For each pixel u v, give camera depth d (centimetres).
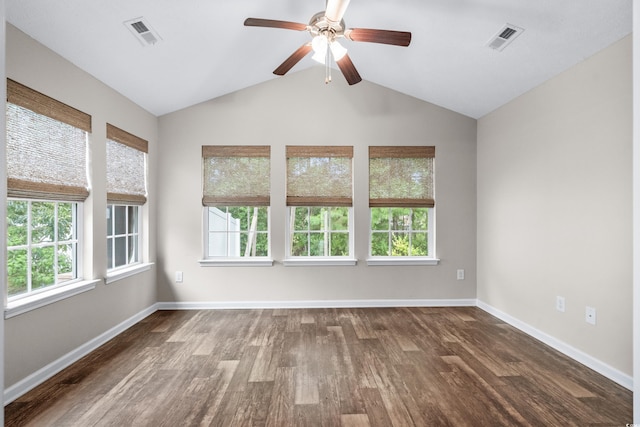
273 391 231
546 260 316
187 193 426
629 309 235
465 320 383
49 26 235
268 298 430
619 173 242
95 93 308
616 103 244
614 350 246
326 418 201
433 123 436
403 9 281
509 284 372
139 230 402
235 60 356
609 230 250
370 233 438
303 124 430
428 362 275
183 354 291
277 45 350
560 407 212
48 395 225
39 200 251
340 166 433
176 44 302
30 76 236
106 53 283
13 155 226
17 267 237
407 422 197
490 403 216
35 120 244
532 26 260
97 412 206
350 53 375
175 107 417
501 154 388
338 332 344
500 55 304
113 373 256
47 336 249
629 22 226
